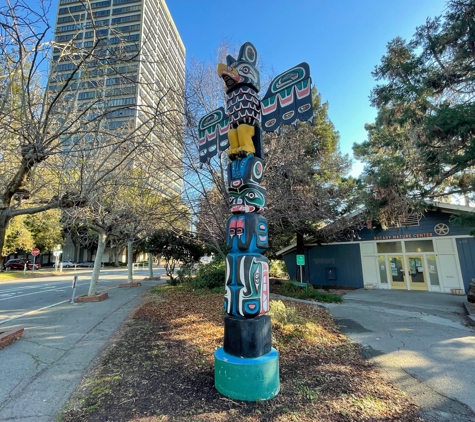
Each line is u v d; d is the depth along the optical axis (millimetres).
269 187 9188
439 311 8922
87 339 5863
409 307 9625
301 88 4258
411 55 9398
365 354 5152
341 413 3232
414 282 13750
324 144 13508
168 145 8805
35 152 3814
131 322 7258
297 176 10398
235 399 3465
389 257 14547
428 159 8500
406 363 4695
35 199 5578
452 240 12961
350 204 12484
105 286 16047
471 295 9344
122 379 4043
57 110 4656
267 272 4023
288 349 5270
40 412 3248
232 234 4090
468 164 7426
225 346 3814
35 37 3521
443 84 9070
